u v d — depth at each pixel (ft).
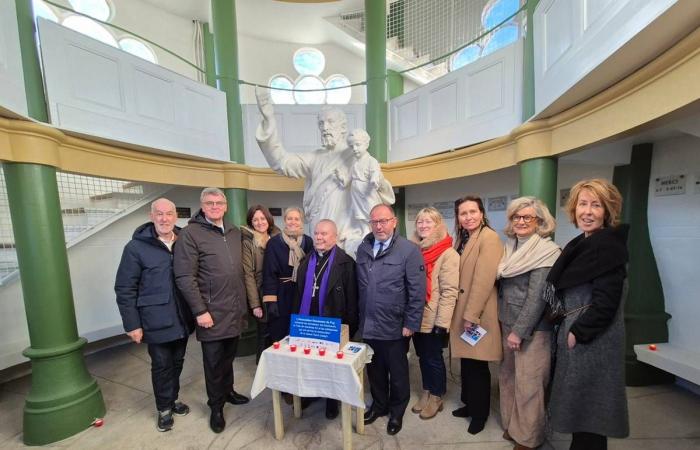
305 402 7.21
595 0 5.36
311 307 6.19
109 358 11.10
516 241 5.73
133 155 9.52
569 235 10.26
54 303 6.79
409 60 16.70
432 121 11.75
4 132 6.17
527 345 5.27
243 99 19.62
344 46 20.51
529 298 5.08
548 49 7.16
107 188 11.93
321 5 16.89
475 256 5.90
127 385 8.91
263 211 8.82
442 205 14.90
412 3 16.07
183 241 6.10
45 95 7.15
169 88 10.03
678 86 4.67
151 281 6.27
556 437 5.93
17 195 6.48
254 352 10.48
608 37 5.00
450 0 15.55
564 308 4.64
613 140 6.37
